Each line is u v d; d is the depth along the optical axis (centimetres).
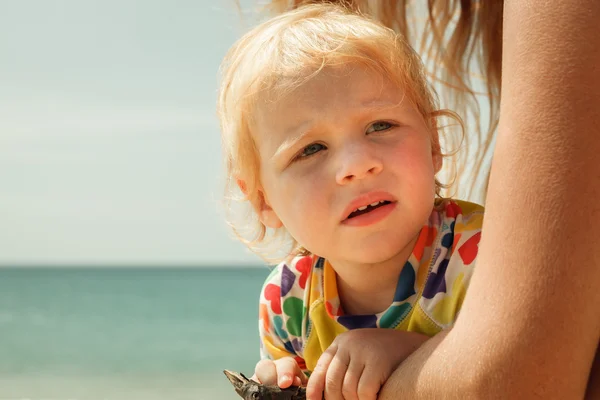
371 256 173
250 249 224
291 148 179
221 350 2889
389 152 171
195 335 3419
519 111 99
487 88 224
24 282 8056
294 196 180
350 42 184
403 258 185
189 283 7988
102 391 2045
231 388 2058
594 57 92
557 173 93
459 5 227
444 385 107
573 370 93
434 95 215
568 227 92
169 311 4500
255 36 205
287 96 179
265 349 219
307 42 187
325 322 201
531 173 96
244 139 195
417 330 179
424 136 180
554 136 94
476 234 179
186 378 2262
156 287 7094
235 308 4653
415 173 172
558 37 95
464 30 227
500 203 101
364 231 171
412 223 173
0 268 11206
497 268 100
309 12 212
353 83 176
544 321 93
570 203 92
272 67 185
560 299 92
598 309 93
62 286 7369
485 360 98
